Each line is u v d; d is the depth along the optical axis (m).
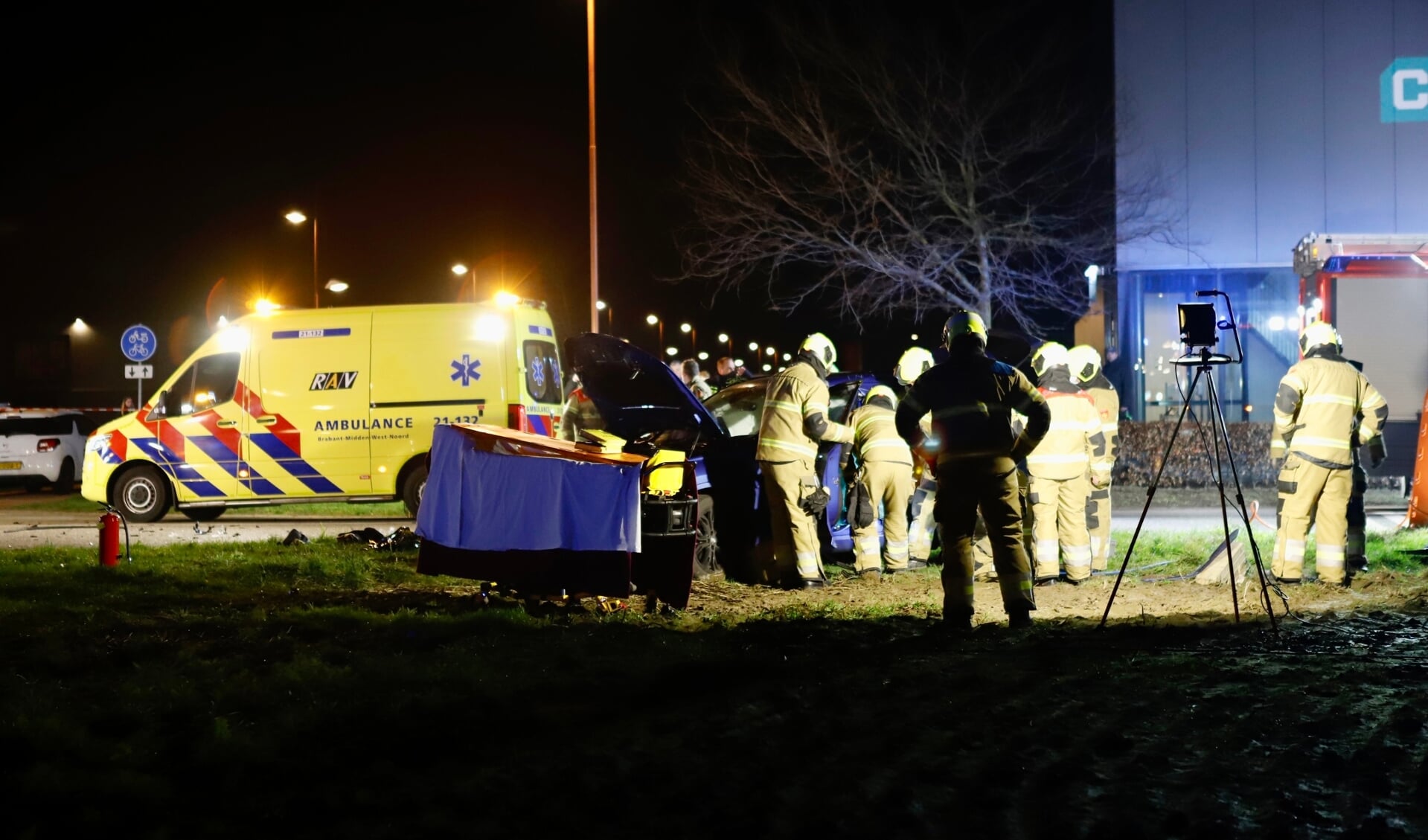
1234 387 31.48
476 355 16.03
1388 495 19.56
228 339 16.50
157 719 5.75
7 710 5.68
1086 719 5.60
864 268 27.59
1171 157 31.17
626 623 8.31
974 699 5.95
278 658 7.07
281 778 4.90
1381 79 30.67
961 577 8.04
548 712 5.87
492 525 8.76
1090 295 31.38
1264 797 4.54
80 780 4.75
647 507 8.98
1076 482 10.42
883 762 5.02
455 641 7.55
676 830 4.30
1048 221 28.97
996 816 4.41
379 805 4.55
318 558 11.34
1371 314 18.33
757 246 27.62
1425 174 30.67
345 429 16.11
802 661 6.91
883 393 11.34
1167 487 21.75
